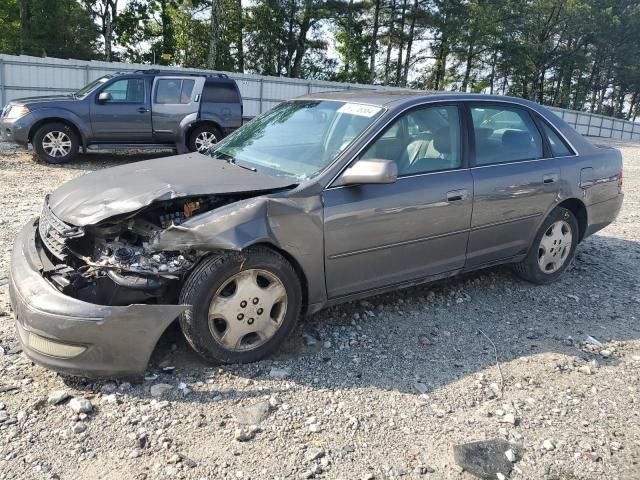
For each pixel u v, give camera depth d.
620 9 61.91
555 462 2.97
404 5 44.16
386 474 2.81
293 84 26.67
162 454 2.83
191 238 3.28
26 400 3.19
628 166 17.39
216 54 31.91
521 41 50.72
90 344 3.13
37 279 3.31
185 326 3.42
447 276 4.62
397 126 4.19
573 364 3.98
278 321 3.72
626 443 3.15
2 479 2.61
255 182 3.73
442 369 3.82
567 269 5.96
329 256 3.81
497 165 4.72
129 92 12.19
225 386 3.42
